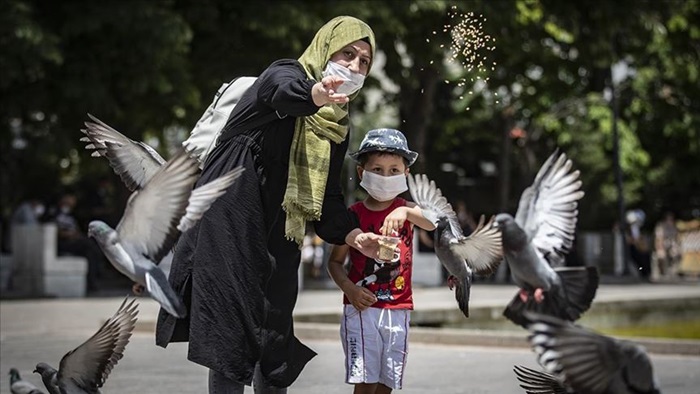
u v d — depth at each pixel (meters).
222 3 21.22
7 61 18.61
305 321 13.09
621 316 16.22
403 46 25.41
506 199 36.22
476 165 42.88
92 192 26.03
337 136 5.20
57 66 19.83
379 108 29.86
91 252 21.31
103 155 4.90
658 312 16.92
